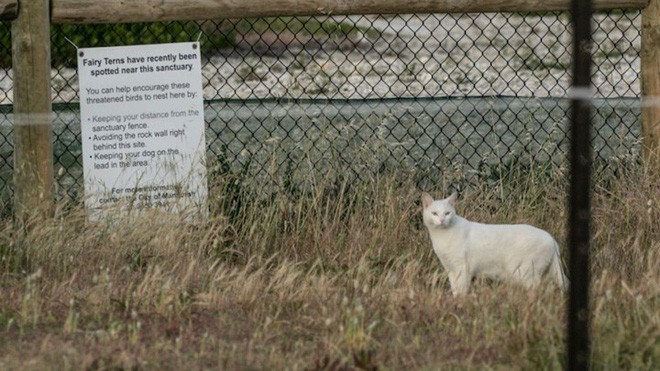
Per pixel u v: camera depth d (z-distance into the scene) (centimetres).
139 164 1216
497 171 1334
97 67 1209
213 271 1091
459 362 855
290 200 1215
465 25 3462
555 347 841
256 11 1196
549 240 1045
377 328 933
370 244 1155
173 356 860
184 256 1104
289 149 1391
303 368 833
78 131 1720
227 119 1809
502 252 1041
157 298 998
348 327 891
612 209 1205
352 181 1249
